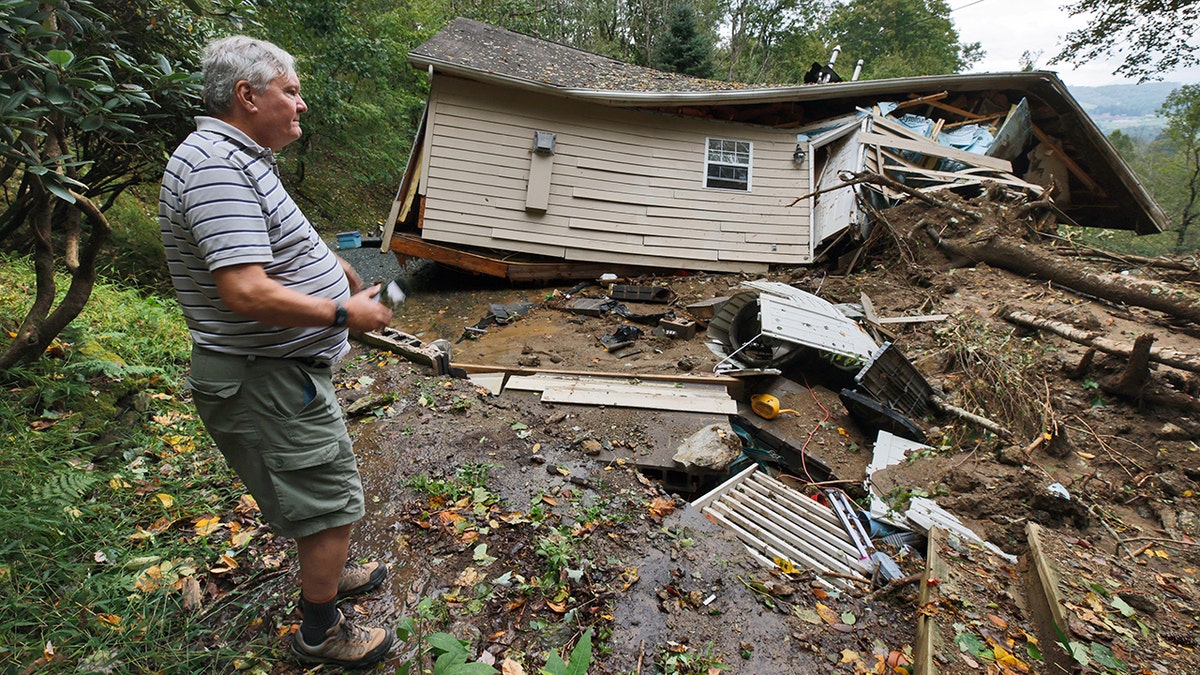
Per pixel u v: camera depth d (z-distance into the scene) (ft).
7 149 7.59
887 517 11.84
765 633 7.16
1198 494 12.47
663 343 21.71
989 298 22.43
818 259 32.22
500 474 10.09
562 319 25.90
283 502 5.33
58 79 7.70
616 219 32.58
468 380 14.73
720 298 23.03
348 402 12.53
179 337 14.80
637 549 8.38
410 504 9.09
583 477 10.20
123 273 22.75
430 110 31.01
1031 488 12.17
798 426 15.76
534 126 31.89
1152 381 14.85
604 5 96.63
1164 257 25.59
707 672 6.46
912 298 23.62
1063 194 38.83
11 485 7.70
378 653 6.32
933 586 8.20
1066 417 15.07
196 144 4.61
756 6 117.50
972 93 36.22
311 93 45.21
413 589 7.43
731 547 8.74
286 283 5.13
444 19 70.90
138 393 11.43
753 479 12.57
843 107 35.60
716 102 31.81
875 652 7.18
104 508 8.26
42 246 9.89
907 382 16.17
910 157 32.45
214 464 9.80
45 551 7.16
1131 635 7.32
